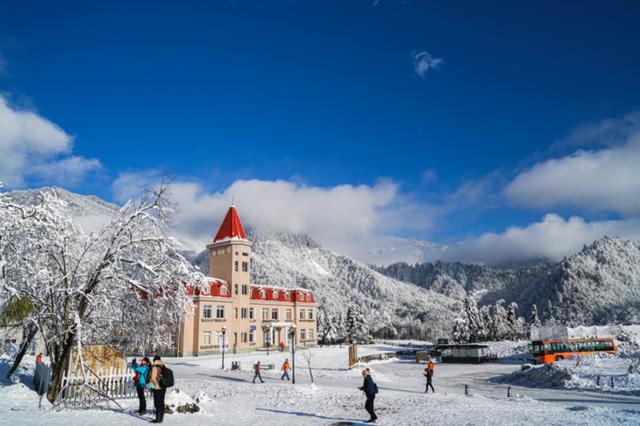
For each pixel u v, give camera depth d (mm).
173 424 15773
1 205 17453
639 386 32656
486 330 125438
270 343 77750
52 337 18984
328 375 43656
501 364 68188
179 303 20938
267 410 20344
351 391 27781
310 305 89188
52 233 18562
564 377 37438
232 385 31375
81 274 19797
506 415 16969
